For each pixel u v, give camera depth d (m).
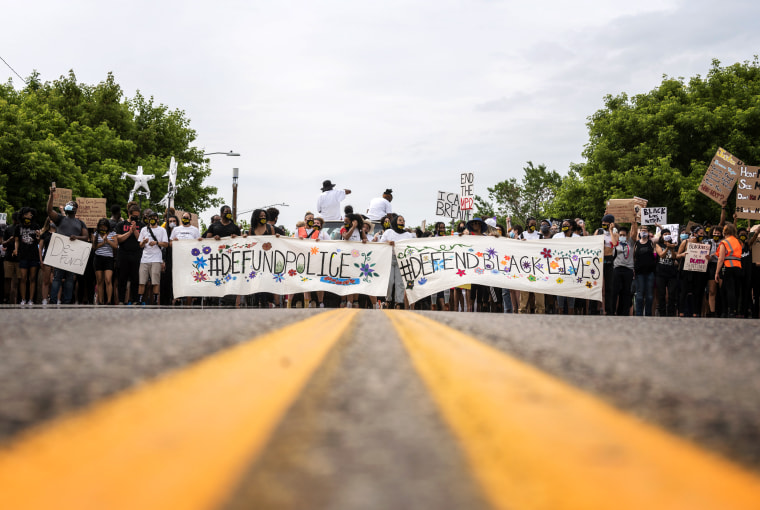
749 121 40.12
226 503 0.48
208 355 1.76
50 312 5.30
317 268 13.57
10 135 35.47
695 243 14.83
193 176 55.25
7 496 0.51
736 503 0.50
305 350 1.91
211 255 13.62
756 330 3.73
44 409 0.95
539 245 13.71
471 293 16.09
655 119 41.94
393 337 2.47
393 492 0.52
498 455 0.66
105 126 47.69
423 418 0.89
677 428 0.90
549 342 2.45
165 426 0.82
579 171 46.66
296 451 0.68
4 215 22.70
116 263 14.23
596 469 0.60
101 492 0.51
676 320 5.39
